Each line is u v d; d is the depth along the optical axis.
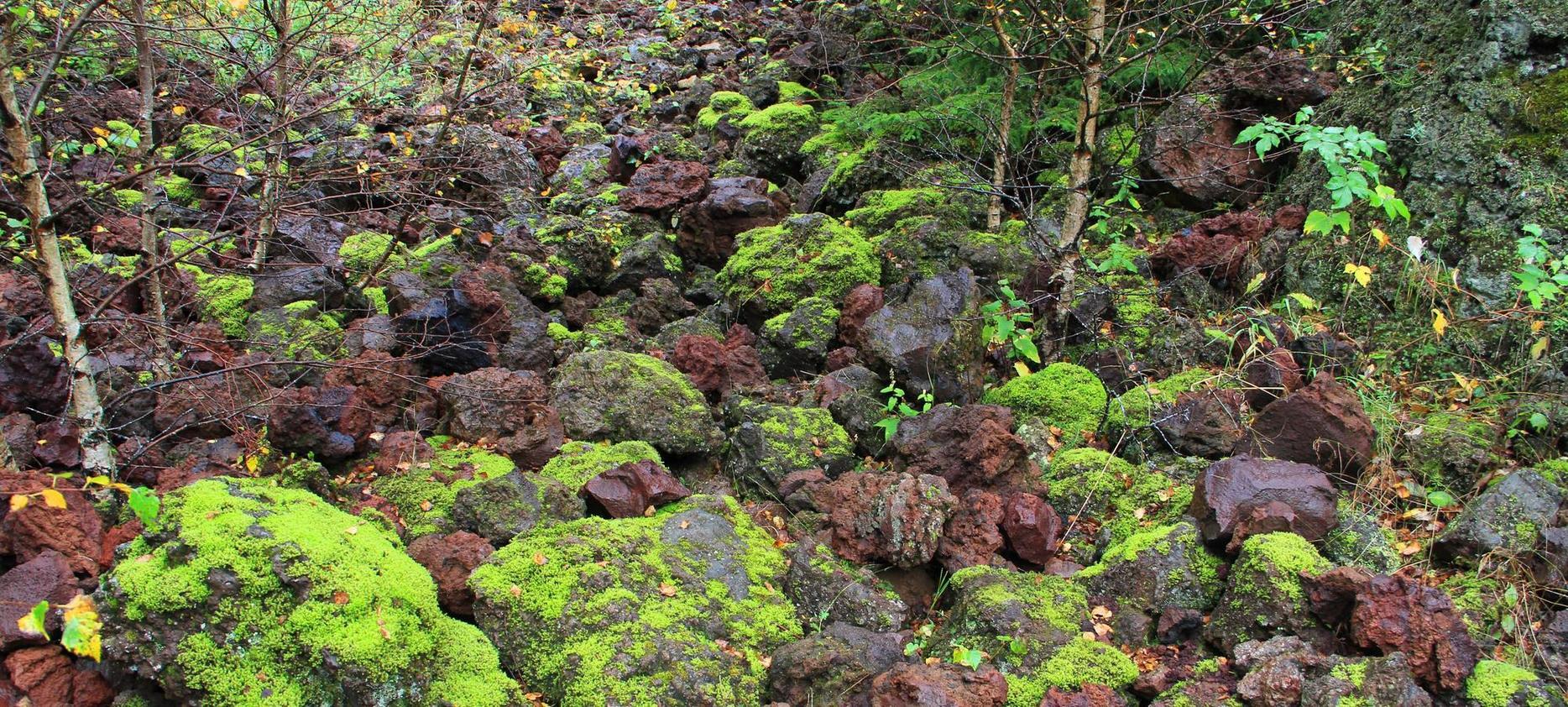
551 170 8.63
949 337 5.19
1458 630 3.21
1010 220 6.63
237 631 3.04
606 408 4.98
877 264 6.15
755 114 8.52
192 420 4.61
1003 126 6.34
